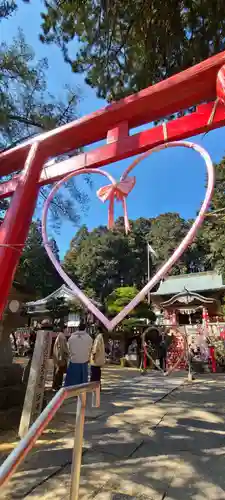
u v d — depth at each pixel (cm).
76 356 587
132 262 3909
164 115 203
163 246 3706
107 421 500
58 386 733
